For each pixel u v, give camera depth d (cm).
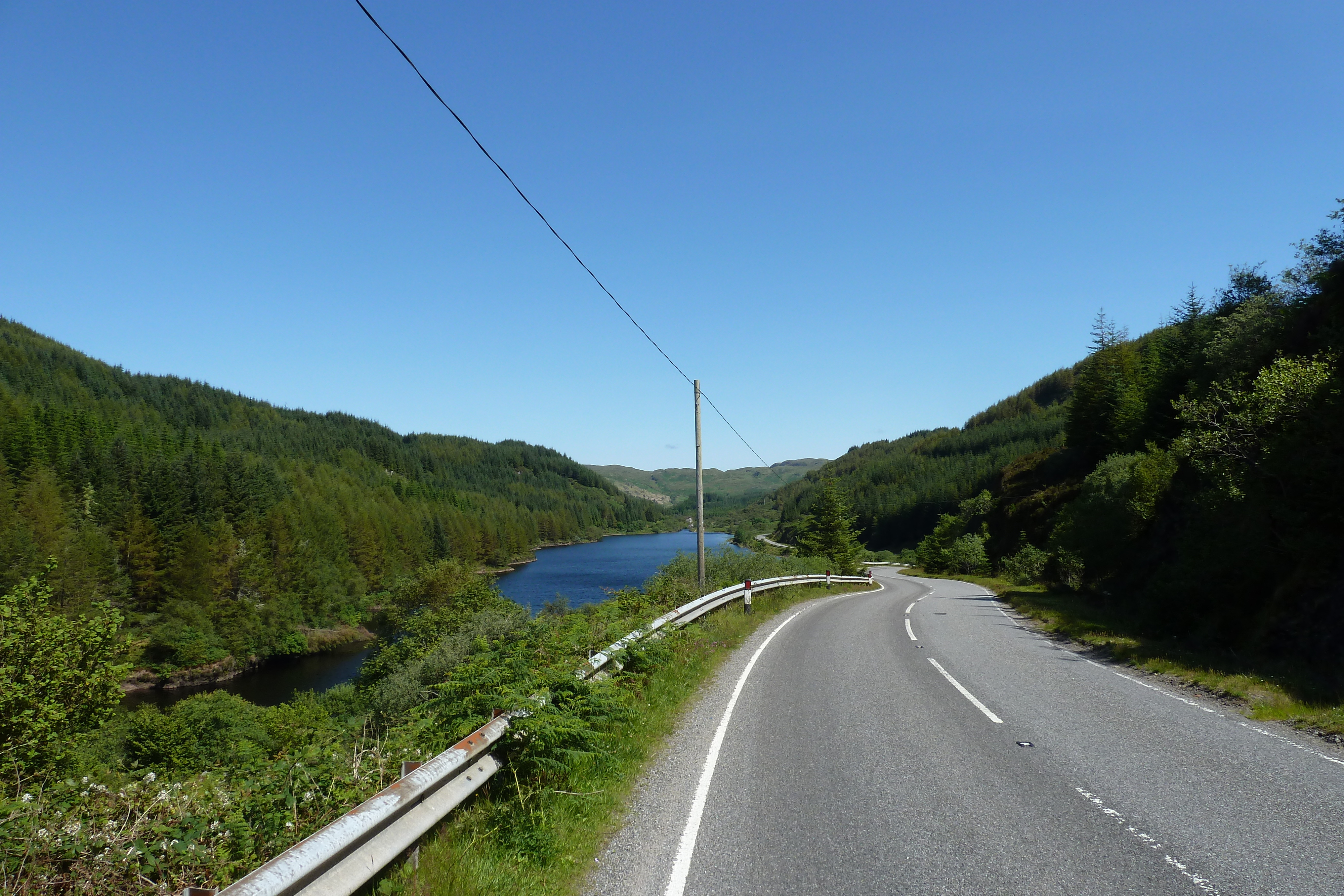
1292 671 1079
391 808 371
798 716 874
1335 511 1289
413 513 12012
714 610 1942
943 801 566
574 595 6969
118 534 6688
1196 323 4044
